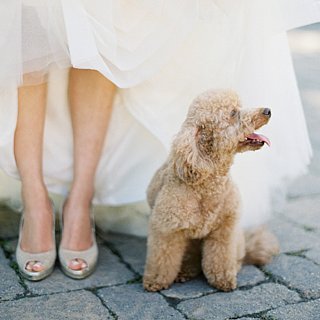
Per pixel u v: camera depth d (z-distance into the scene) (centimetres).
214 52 239
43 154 250
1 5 208
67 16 208
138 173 259
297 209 299
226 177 219
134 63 228
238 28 236
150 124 242
